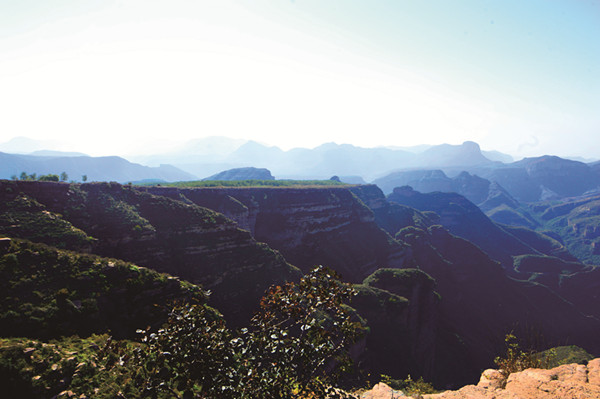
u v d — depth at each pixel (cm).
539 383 1225
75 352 3080
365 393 1584
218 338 1004
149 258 7281
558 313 17288
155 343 987
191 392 956
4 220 5797
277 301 1088
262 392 959
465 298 16550
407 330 9244
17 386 2525
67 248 5909
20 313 3628
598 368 1258
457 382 10706
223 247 8319
